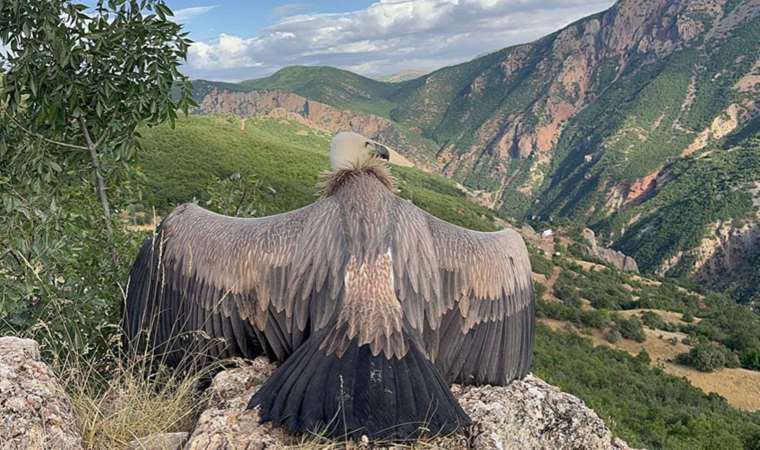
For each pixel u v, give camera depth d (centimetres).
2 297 564
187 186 4400
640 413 3488
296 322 403
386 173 475
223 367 443
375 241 403
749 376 6744
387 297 385
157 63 749
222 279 427
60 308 575
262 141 10375
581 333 7544
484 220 12350
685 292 11319
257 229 435
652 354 7262
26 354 389
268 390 352
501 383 440
